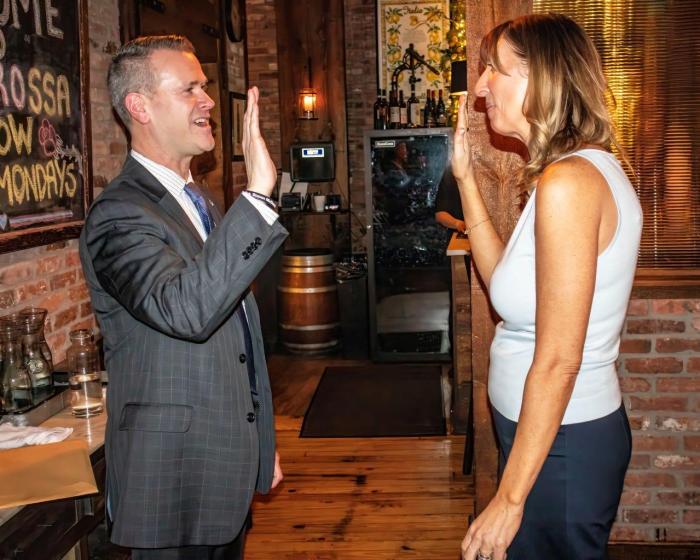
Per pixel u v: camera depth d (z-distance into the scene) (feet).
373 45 22.50
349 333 20.59
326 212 21.43
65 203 9.78
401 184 19.69
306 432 14.57
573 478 4.80
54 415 7.99
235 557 6.41
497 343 5.25
